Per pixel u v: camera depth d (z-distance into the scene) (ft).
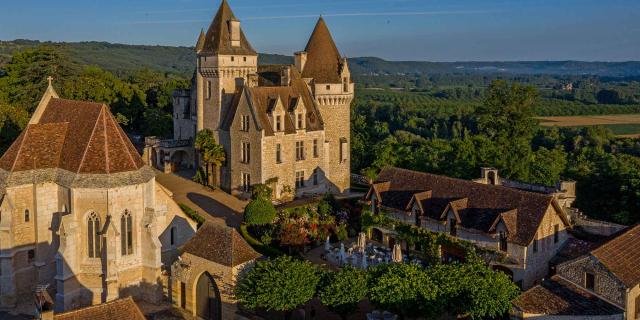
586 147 437.17
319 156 280.10
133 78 533.14
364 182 322.14
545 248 177.47
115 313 114.52
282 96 268.62
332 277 154.40
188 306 168.04
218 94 275.80
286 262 154.81
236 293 154.10
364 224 215.51
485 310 142.31
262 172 253.85
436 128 599.16
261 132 251.80
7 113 277.64
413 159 323.78
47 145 178.60
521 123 368.48
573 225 212.23
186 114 319.27
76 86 405.39
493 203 185.26
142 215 174.09
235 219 234.38
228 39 276.41
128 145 177.58
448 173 294.05
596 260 146.51
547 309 141.59
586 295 147.84
